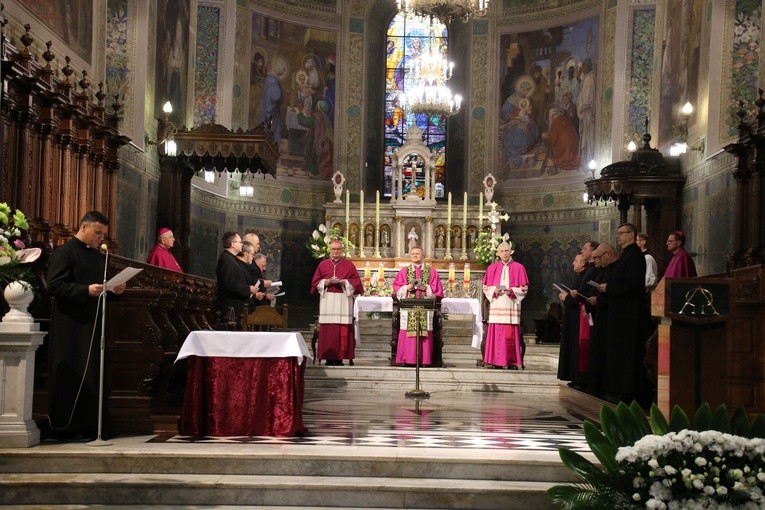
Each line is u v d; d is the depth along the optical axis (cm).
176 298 1112
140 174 1781
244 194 2300
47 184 1261
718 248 1653
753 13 1645
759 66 1538
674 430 626
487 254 2248
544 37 2559
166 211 1917
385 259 2350
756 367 930
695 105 1803
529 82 2583
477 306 1700
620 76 2314
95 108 1450
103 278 874
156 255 1412
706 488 548
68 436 859
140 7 1762
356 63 2691
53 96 1248
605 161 2361
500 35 2633
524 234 2544
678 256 1334
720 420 626
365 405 1259
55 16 1397
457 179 2700
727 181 1608
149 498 741
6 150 1151
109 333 925
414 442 883
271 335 923
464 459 779
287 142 2567
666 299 815
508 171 2603
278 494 745
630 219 2236
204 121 2353
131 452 783
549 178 2520
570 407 1271
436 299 1653
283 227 2528
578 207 2441
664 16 2058
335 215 2400
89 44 1559
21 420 800
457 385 1537
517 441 902
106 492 739
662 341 839
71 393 842
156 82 1877
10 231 846
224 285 1280
